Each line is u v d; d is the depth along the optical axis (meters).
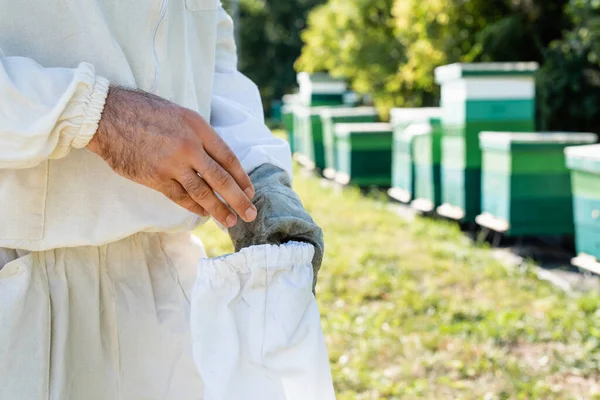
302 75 12.85
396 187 7.35
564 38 8.30
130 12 1.01
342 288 4.44
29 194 0.97
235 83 1.24
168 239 1.17
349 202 7.83
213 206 0.92
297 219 0.97
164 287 1.14
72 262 1.03
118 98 0.89
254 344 0.87
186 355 1.14
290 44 35.38
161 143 0.88
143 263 1.12
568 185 5.02
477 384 3.06
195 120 0.90
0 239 0.96
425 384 3.04
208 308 0.88
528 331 3.63
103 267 1.07
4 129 0.85
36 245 0.98
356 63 12.04
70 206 1.00
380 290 4.41
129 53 1.02
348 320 3.84
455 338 3.58
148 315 1.10
